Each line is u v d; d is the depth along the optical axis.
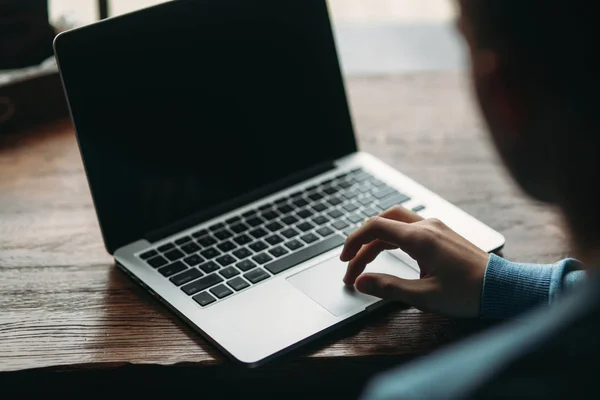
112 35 1.01
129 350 0.90
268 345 0.88
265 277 0.98
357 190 1.15
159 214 1.06
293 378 0.90
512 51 0.59
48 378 0.89
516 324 0.89
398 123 1.37
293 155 1.17
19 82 1.29
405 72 1.53
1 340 0.91
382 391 0.54
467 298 0.90
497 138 0.66
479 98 0.66
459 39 0.66
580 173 0.61
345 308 0.93
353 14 2.24
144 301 0.97
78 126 0.99
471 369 0.52
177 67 1.06
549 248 1.08
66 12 1.45
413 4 2.33
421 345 0.91
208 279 0.98
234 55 1.11
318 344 0.91
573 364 0.51
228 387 0.91
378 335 0.92
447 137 1.34
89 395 1.00
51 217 1.13
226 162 1.11
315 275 0.99
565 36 0.56
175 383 0.90
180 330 0.93
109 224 1.02
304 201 1.13
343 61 1.61
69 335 0.92
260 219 1.09
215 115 1.09
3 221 1.12
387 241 0.95
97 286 1.00
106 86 1.01
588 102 0.58
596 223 0.63
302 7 1.16
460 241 0.94
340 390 0.97
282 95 1.15
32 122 1.34
